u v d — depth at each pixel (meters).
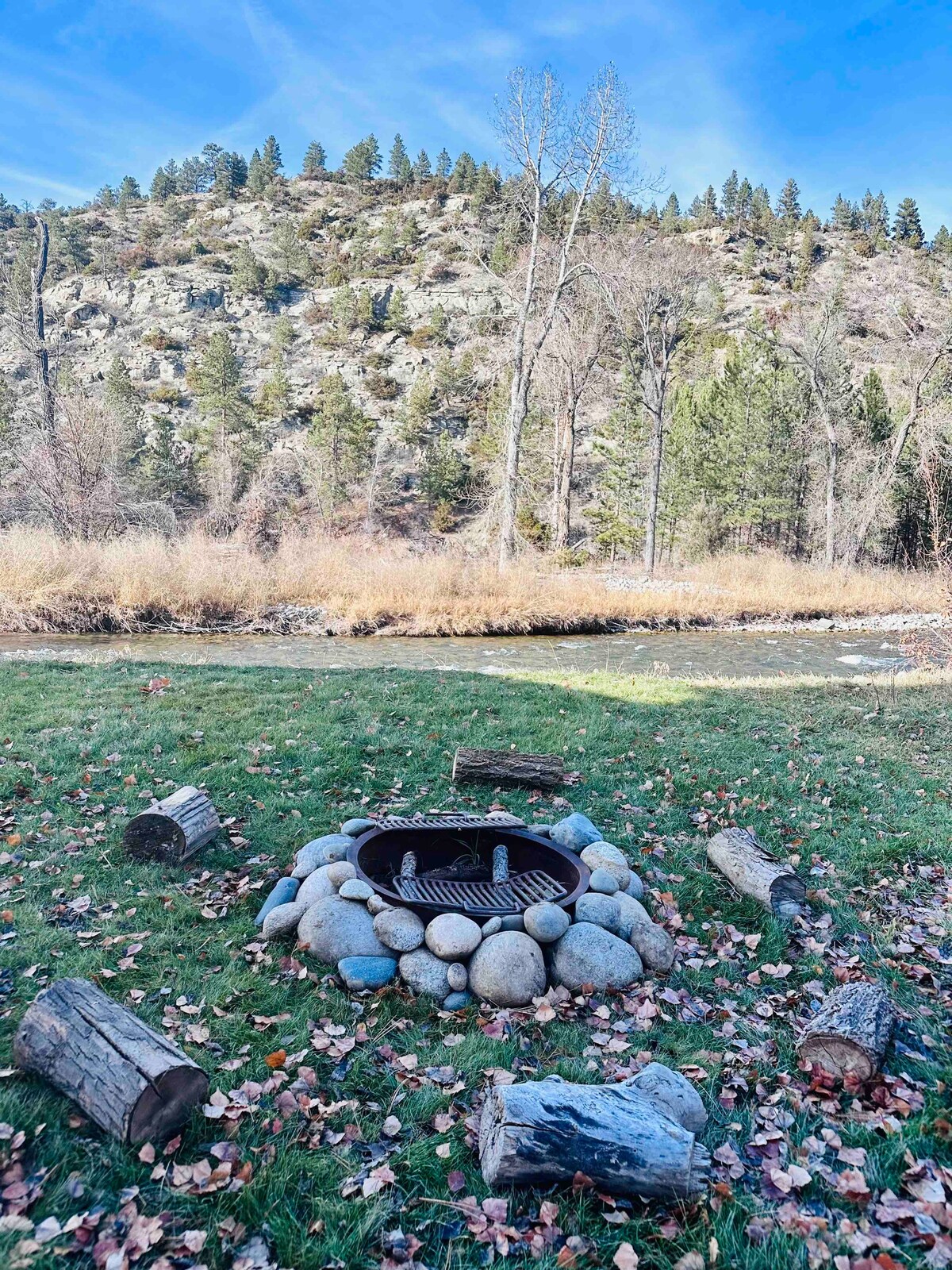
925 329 26.92
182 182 109.75
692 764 6.81
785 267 71.44
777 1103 3.07
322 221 87.25
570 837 4.77
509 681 9.87
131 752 6.36
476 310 62.19
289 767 6.29
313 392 55.69
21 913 4.07
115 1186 2.47
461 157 95.31
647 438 36.22
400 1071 3.13
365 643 16.31
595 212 31.20
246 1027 3.31
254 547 23.42
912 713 8.84
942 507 29.19
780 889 4.54
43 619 16.20
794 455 34.03
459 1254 2.34
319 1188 2.54
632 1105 2.73
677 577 25.62
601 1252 2.38
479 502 43.88
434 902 3.97
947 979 3.97
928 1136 2.88
